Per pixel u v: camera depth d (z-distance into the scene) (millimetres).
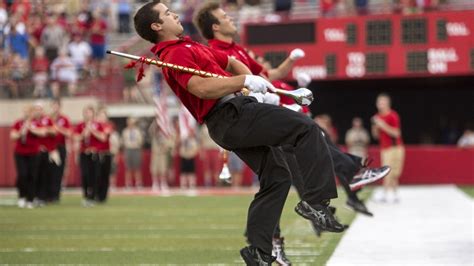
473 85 90188
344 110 96062
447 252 31031
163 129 71625
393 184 58000
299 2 93438
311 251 32375
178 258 30969
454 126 94500
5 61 86125
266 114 20672
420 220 43562
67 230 42375
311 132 20531
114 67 87812
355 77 76438
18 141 60156
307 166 20422
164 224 45156
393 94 95500
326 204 20625
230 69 22562
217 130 21203
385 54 75938
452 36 74750
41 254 32625
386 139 58594
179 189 81688
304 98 20984
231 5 91375
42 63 86562
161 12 22156
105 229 42719
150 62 20984
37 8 89500
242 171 82688
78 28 88875
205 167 82812
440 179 79062
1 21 86000
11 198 71312
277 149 21609
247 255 21266
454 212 48062
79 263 29891
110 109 86500
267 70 30359
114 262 30047
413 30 75375
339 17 76500
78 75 87312
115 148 82688
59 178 62844
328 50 76750
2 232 41562
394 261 29062
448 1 85688
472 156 78500
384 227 40281
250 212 21484
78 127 62250
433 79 83000
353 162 29797
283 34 77500
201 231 41125
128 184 82375
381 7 85188
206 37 28031
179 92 21734
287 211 49438
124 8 97750
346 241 34875
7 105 85750
